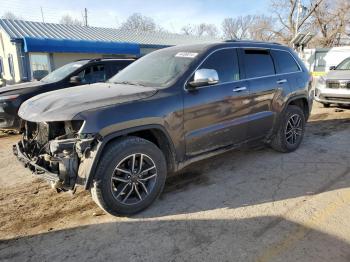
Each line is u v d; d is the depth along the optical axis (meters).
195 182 4.41
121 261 2.80
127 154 3.36
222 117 4.25
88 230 3.29
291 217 3.44
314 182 4.33
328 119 8.46
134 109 3.38
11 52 17.23
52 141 3.20
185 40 27.23
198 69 4.05
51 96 3.78
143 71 4.40
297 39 17.86
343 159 5.21
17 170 5.02
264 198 3.90
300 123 5.66
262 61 4.99
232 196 3.97
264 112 4.91
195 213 3.57
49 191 4.24
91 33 22.12
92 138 3.10
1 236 3.21
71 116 3.10
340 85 9.06
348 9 33.25
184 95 3.81
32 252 2.95
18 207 3.81
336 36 35.47
